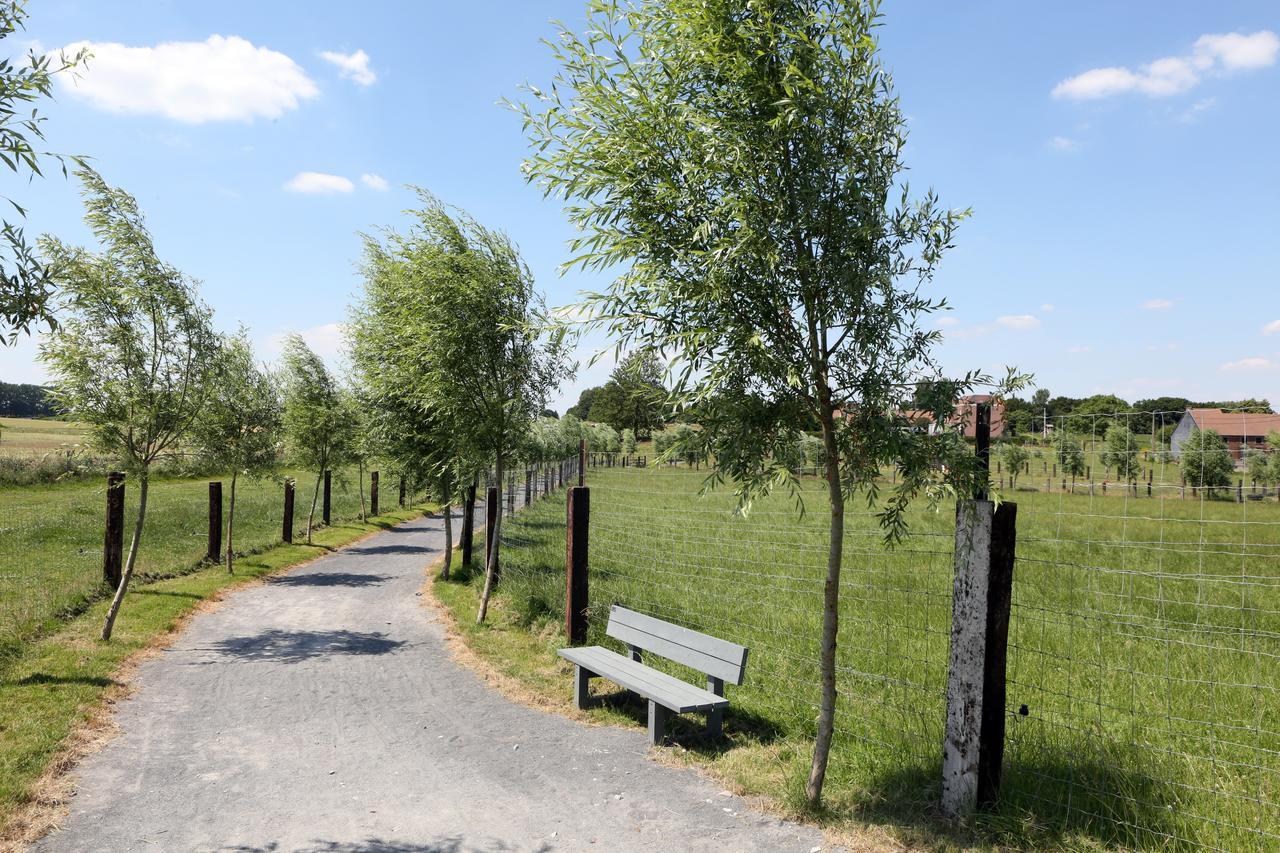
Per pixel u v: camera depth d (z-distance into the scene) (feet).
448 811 16.56
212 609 38.91
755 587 37.01
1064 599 35.37
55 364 30.19
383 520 92.84
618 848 14.85
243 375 49.11
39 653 27.91
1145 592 37.32
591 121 15.16
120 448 31.32
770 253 14.16
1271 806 15.11
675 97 15.02
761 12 14.03
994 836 14.62
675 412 15.17
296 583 47.96
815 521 62.28
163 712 23.16
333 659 29.81
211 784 17.93
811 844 14.99
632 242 14.93
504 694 25.41
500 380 35.83
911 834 14.87
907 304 14.74
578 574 29.81
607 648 28.32
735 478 15.34
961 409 15.14
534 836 15.37
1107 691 22.54
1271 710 21.09
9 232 14.53
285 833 15.43
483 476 40.52
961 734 15.35
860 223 14.30
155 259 31.58
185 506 90.94
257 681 26.71
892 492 15.35
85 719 21.80
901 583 38.27
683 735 21.07
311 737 21.26
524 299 36.17
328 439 67.92
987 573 15.17
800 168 14.65
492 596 40.37
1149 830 14.16
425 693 25.48
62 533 59.67
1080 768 16.84
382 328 48.26
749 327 14.74
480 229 35.27
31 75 14.88
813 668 24.72
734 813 16.44
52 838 15.05
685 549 49.19
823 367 15.08
